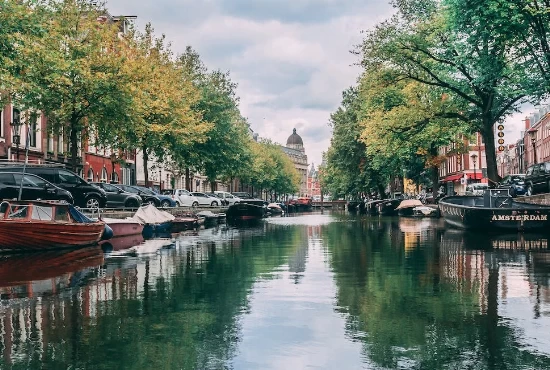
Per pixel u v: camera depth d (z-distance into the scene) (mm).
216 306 9359
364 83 34812
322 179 123000
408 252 17562
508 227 24844
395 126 34250
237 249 19719
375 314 8609
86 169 51406
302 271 13523
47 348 6914
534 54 23562
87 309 9180
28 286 11492
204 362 6332
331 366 6141
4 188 24016
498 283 11297
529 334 7336
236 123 59656
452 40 28984
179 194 51969
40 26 20438
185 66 49906
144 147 40750
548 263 14305
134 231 28359
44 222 19141
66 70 28922
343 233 28375
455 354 6492
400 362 6227
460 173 77000
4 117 37438
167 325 8055
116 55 32438
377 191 78812
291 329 7754
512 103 30266
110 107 30594
